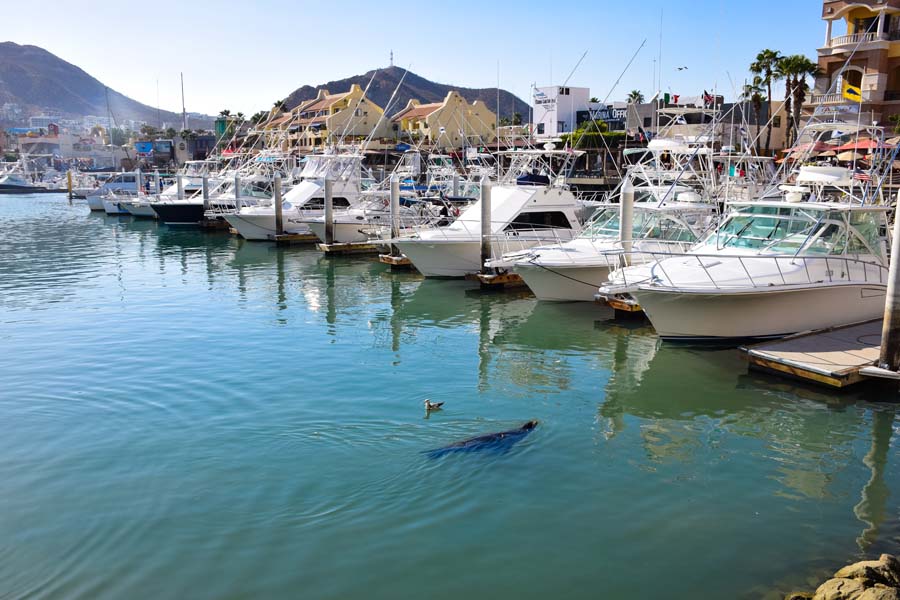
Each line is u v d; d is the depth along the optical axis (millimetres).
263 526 9016
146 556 8367
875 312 17516
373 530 8906
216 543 8633
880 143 19484
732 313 16266
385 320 21141
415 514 9305
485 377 15352
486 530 8930
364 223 37062
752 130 54938
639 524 9125
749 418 12883
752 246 17828
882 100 43719
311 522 9094
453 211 33875
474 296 24750
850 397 13727
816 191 19594
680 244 22469
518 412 13125
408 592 7699
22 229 49312
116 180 71562
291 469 10586
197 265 32438
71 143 197625
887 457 11258
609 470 10703
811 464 11008
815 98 45531
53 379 14992
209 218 47562
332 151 43094
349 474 10406
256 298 24531
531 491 9977
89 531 8906
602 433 12156
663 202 23250
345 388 14453
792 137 46156
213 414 12898
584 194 53844
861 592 7016
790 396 13891
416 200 35031
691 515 9375
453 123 78938
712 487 10188
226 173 54938
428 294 25203
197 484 10133
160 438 11789
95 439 11773
